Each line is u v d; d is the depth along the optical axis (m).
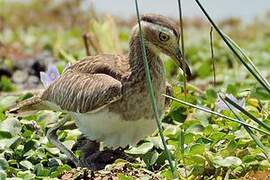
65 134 13.98
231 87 15.98
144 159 12.86
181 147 12.22
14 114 14.30
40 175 12.42
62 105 13.44
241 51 12.23
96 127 13.07
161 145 13.34
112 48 18.72
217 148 13.06
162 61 13.39
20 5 30.97
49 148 13.48
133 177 12.13
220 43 25.16
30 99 14.12
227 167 12.22
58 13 30.17
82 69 13.53
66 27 29.44
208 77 20.86
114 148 13.27
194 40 27.25
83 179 12.16
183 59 13.01
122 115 12.92
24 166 12.69
